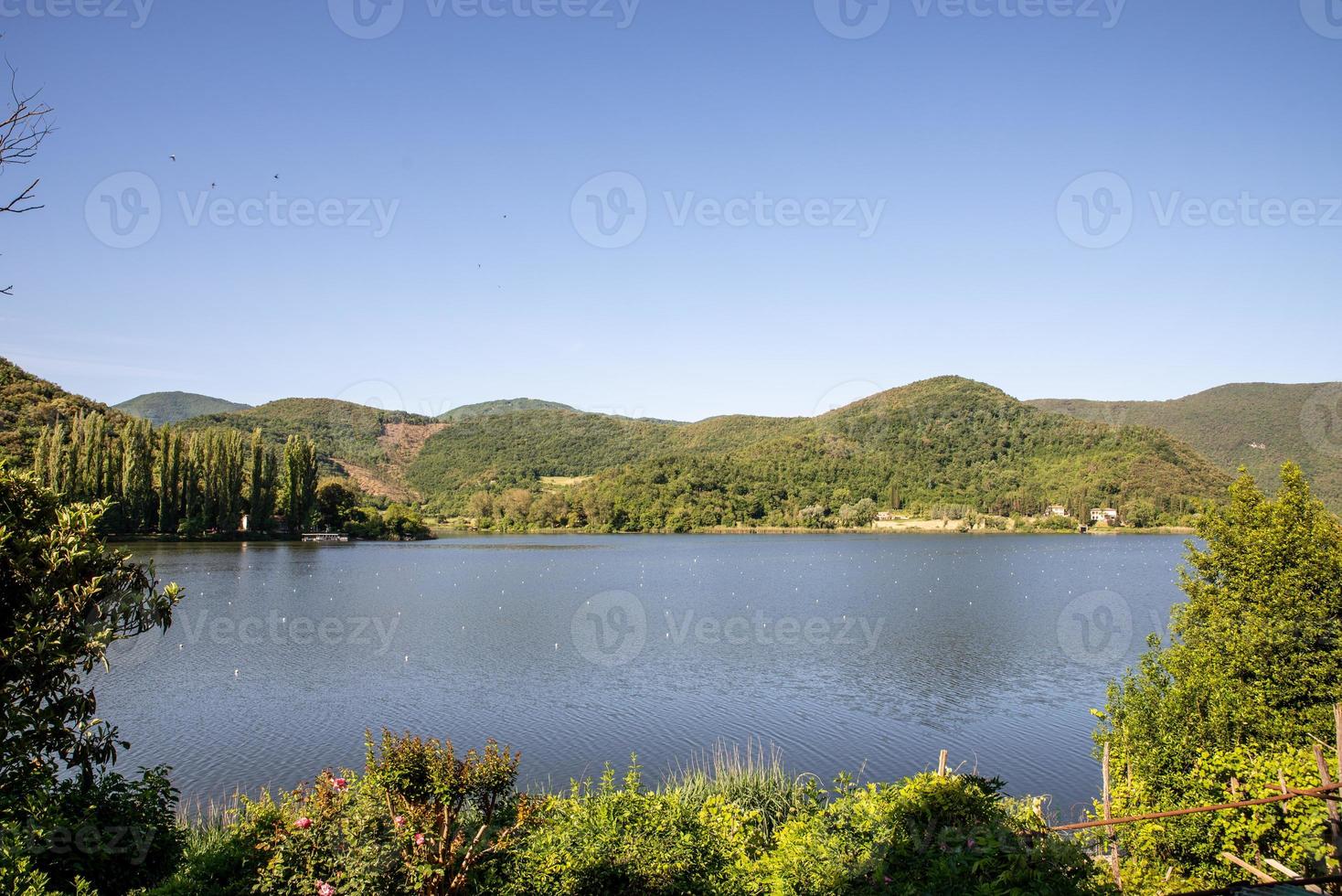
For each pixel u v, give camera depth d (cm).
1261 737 1496
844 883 895
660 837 1079
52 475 8256
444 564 9694
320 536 11962
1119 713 1584
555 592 7119
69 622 923
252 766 2392
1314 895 817
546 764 2422
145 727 2800
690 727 2831
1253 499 2022
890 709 3081
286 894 870
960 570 9625
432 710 3041
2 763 894
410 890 892
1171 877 1220
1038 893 768
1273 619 1845
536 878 984
